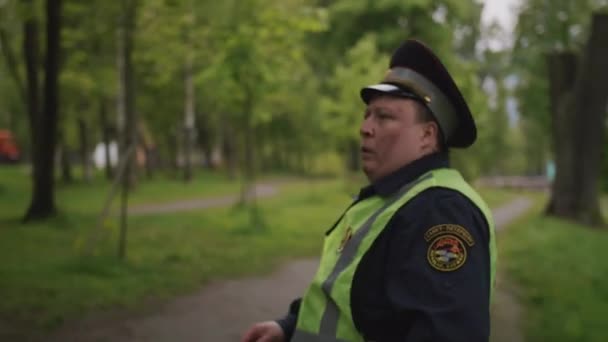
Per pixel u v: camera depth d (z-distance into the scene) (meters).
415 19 31.77
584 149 20.02
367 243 1.44
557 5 33.03
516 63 35.75
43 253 9.70
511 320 6.87
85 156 31.91
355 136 25.41
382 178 1.55
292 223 16.02
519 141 71.25
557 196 20.38
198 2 12.42
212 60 15.02
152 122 39.41
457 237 1.33
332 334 1.45
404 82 1.55
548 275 9.51
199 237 12.63
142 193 25.52
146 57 13.47
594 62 19.66
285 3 13.38
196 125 48.91
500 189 43.59
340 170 47.16
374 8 31.50
